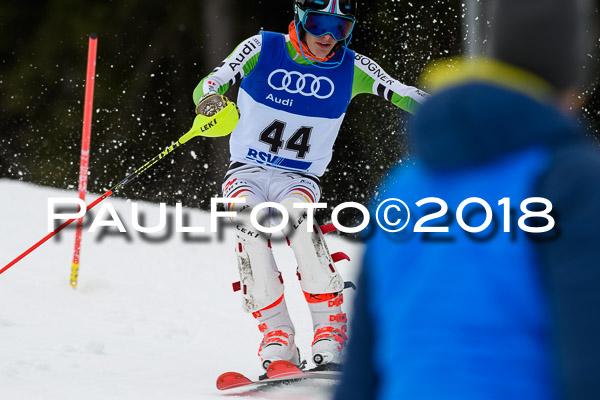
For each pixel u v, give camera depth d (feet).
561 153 10.65
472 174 11.17
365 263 12.53
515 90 10.80
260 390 38.73
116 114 221.87
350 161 189.37
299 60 42.32
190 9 224.74
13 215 90.22
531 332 10.88
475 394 10.95
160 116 222.69
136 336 50.85
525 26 10.89
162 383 39.24
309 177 43.21
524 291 10.90
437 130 11.06
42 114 226.99
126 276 67.67
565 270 10.19
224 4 219.61
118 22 227.61
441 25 184.14
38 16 233.35
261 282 39.83
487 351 11.01
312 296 40.47
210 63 221.46
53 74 228.02
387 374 12.03
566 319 10.07
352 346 12.64
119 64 226.17
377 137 187.42
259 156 42.75
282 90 42.16
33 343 45.29
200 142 212.43
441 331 11.32
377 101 187.93
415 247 11.85
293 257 83.30
